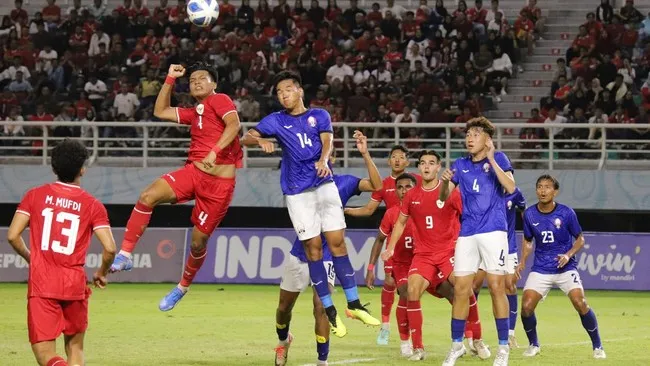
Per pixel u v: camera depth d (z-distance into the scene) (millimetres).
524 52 40688
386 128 35688
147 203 14859
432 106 36281
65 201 11203
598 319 22969
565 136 35688
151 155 36594
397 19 40969
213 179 14922
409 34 40625
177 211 36500
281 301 14656
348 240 31422
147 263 31938
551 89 37750
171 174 15008
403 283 16484
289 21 41312
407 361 15836
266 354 16734
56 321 11062
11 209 36406
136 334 19391
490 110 38562
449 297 15992
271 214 36750
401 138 35469
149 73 38125
